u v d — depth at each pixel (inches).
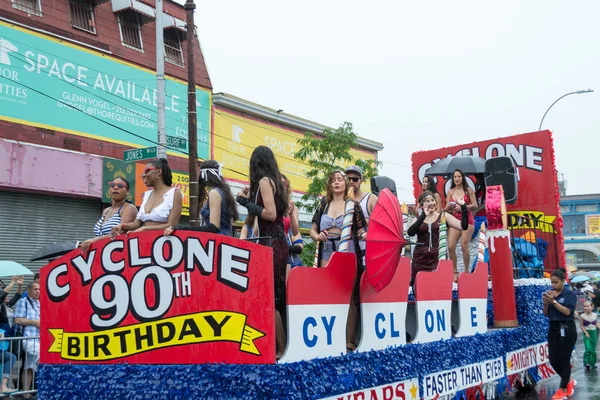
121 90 765.3
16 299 428.5
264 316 169.0
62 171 681.6
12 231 645.3
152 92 807.7
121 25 784.9
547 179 425.7
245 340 169.6
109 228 224.5
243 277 171.9
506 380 306.3
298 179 1087.6
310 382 174.2
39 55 674.8
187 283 176.9
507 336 313.4
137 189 754.2
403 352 222.7
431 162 474.3
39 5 685.9
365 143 1261.1
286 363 170.2
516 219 406.3
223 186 192.9
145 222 199.0
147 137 795.4
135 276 183.8
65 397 187.5
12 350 338.6
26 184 647.1
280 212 190.2
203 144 894.4
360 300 210.5
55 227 685.9
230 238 174.2
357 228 226.8
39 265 667.4
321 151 792.9
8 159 631.8
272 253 170.9
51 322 196.7
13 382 338.3
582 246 2204.7
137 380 177.3
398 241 201.9
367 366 202.1
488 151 450.0
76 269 193.6
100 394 181.9
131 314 183.5
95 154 724.0
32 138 661.3
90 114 724.0
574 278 1014.4
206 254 175.9
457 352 260.4
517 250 397.1
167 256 180.1
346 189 239.1
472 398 274.8
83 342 190.2
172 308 177.9
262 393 163.6
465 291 284.5
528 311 344.8
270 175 189.8
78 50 718.5
